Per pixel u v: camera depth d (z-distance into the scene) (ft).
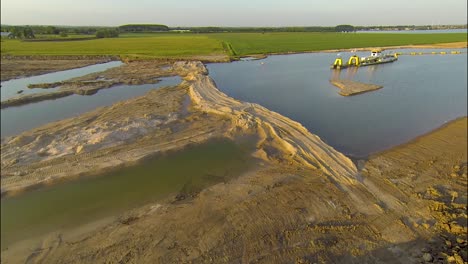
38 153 55.42
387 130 68.69
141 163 52.85
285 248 34.24
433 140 62.08
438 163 52.13
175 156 55.26
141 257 33.65
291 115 79.56
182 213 40.42
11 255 35.01
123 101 87.66
